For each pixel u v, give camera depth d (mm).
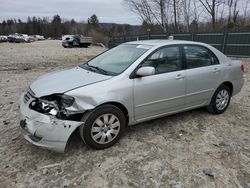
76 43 35844
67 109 3355
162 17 32125
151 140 4098
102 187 3008
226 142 4086
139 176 3205
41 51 27297
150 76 4043
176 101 4434
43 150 3781
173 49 4426
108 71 4043
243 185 3059
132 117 3992
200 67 4703
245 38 16406
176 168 3373
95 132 3648
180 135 4285
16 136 4250
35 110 3469
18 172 3275
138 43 4664
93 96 3486
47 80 3986
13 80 9242
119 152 3730
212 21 29109
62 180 3129
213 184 3074
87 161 3504
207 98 4930
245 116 5211
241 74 5438
